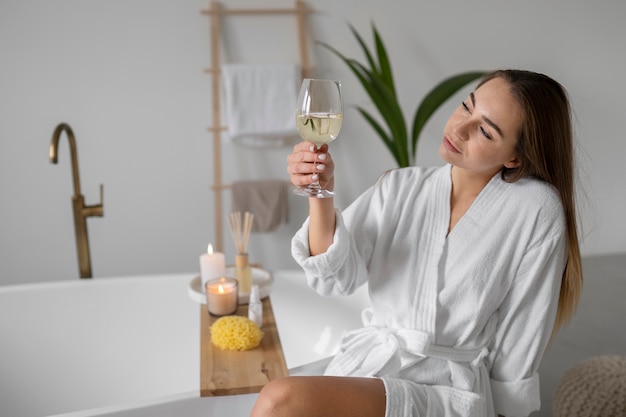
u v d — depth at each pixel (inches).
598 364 67.2
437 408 49.3
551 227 51.8
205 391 54.1
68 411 82.7
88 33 110.5
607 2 128.1
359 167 125.6
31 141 112.5
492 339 54.1
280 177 122.1
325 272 51.0
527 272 52.1
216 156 116.9
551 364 95.6
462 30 123.3
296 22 116.9
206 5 113.1
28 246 116.9
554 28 127.1
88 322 83.7
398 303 54.2
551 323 53.4
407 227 54.6
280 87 112.0
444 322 52.9
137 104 114.8
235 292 70.0
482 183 54.1
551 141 50.2
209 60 115.3
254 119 112.0
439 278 53.1
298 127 45.7
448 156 50.6
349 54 120.0
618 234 141.4
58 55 110.3
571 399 65.2
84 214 83.4
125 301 84.9
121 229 119.6
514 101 48.3
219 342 61.6
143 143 116.6
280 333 87.6
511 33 125.5
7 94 110.0
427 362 52.4
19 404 81.0
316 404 46.3
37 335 81.8
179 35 113.5
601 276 129.6
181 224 121.6
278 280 87.3
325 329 86.7
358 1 118.1
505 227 52.3
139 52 112.9
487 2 123.1
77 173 82.4
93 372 83.8
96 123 114.1
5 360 80.4
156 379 85.7
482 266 51.9
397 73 123.0
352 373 52.9
